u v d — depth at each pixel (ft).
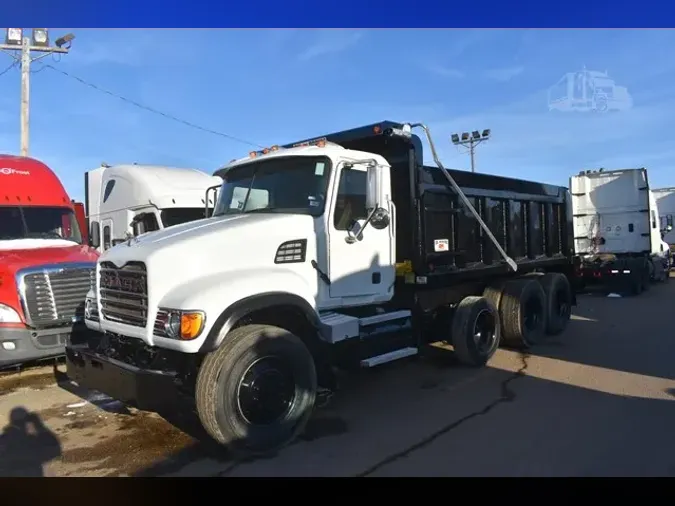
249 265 16.16
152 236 17.31
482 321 24.39
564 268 34.47
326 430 17.02
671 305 44.39
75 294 23.27
